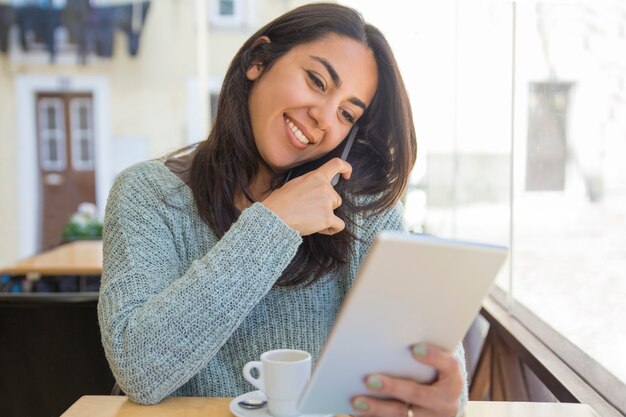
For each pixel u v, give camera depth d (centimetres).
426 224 332
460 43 261
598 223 124
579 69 137
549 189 154
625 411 109
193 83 766
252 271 98
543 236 158
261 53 116
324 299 123
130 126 773
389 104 124
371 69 119
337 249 120
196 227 119
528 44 173
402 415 83
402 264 70
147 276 106
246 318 120
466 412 100
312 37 114
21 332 162
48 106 770
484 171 223
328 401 83
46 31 753
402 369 81
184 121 771
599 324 121
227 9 752
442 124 303
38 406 165
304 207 103
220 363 119
